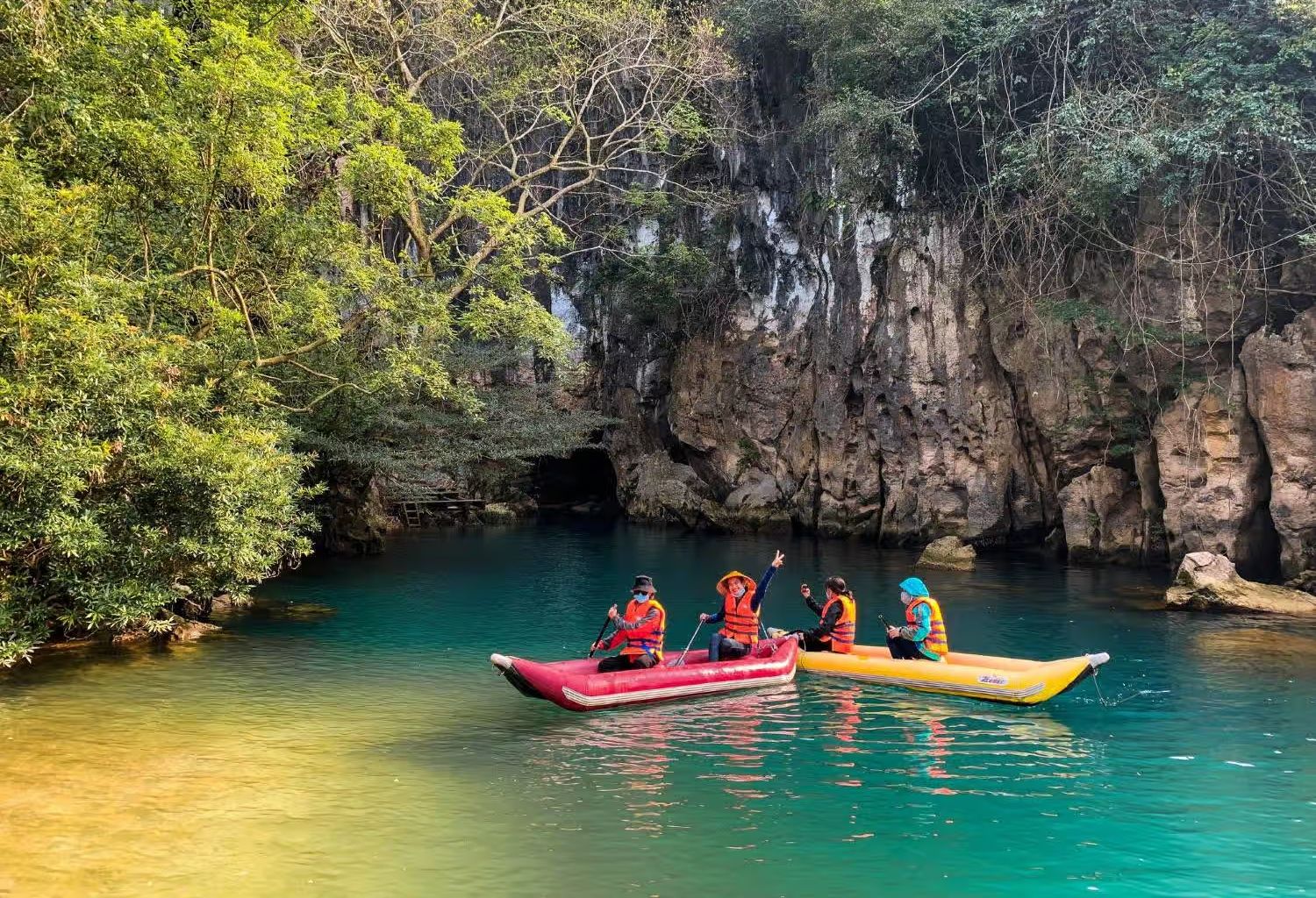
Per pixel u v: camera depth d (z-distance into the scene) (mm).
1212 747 7867
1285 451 15758
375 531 22469
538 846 5715
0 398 9031
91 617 10227
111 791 6613
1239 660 11000
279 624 13422
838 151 22734
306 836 5844
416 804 6426
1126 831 6043
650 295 28344
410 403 21219
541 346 17672
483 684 10062
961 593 16031
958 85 20234
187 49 12836
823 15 22172
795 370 26484
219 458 10805
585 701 8906
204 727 8312
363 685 9984
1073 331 19797
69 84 11750
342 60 19531
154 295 12648
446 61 20297
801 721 8711
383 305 15234
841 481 24750
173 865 5379
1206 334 17375
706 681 9633
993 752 7766
